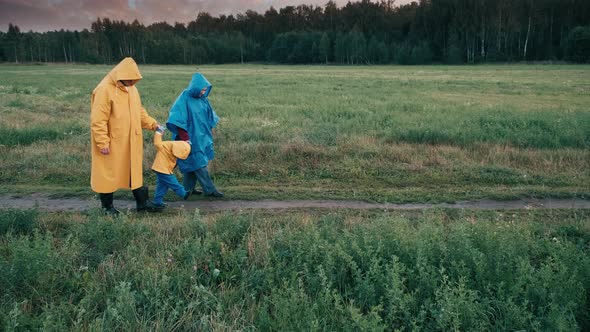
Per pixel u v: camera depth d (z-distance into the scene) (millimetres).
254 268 4531
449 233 5188
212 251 4859
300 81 34906
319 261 4582
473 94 23922
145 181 8336
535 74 42250
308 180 8281
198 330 3604
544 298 3846
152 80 36844
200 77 7168
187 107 7141
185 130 7090
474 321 3551
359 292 4062
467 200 7172
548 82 31562
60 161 9062
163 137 11203
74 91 26859
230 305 3988
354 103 19125
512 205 6977
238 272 4551
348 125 12750
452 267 4277
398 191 7559
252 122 13664
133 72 6223
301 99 20938
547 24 77188
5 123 13023
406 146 10117
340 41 92625
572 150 9547
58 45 111000
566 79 34750
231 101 20156
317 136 10984
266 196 7383
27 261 4281
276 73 50188
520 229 5320
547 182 7961
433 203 7082
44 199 7180
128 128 6336
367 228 5227
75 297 4117
